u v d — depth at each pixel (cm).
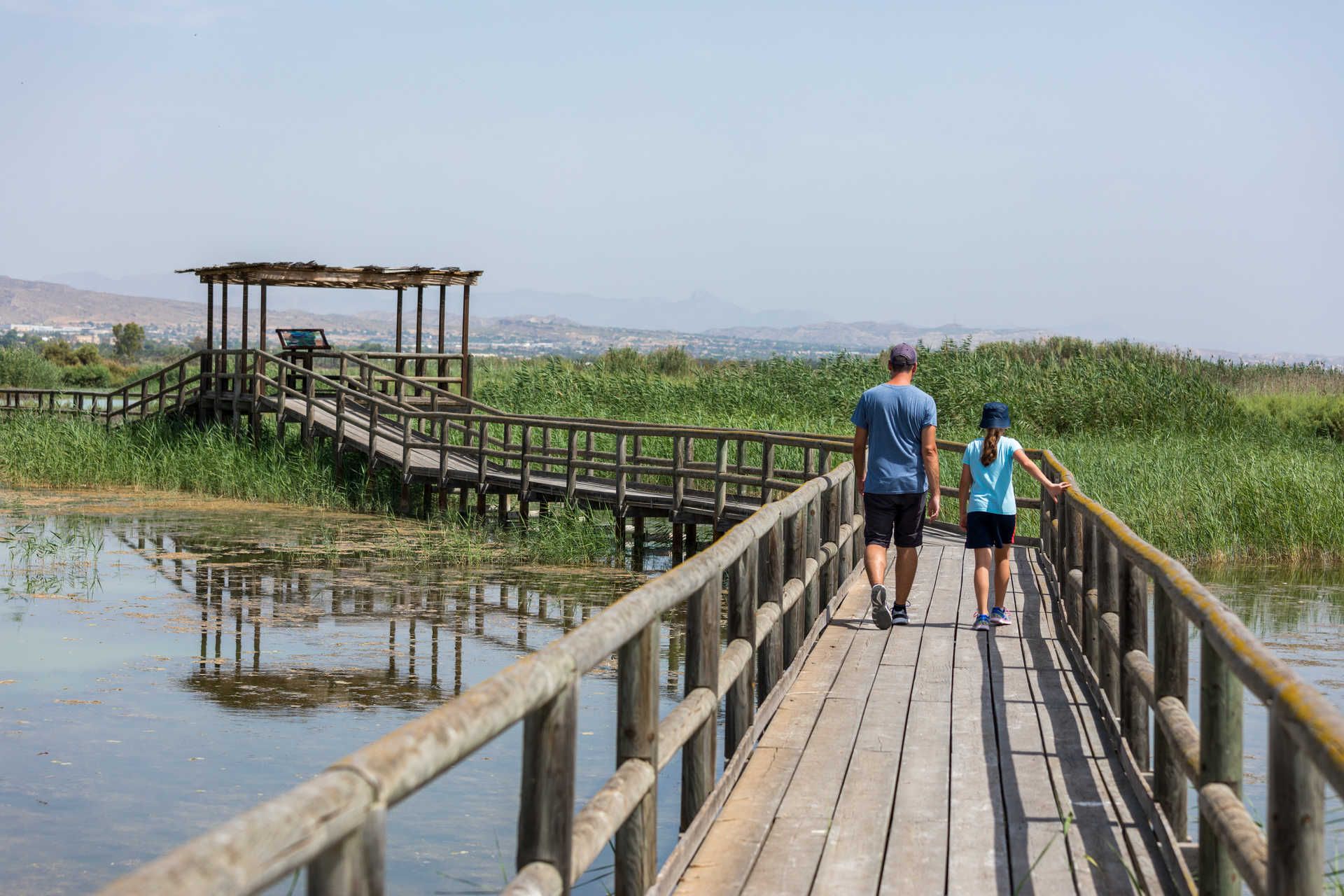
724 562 524
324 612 1291
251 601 1343
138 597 1352
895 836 507
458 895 583
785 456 2203
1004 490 916
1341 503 1711
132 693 971
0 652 1099
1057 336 3738
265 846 174
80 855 644
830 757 618
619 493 1756
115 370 6388
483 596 1398
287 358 2575
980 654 853
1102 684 670
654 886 423
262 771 787
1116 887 455
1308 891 288
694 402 3053
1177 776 480
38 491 2288
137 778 768
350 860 204
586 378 3344
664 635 1241
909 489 888
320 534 1830
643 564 1680
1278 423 2788
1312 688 282
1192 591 429
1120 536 577
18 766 789
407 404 2589
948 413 2817
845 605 1039
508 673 292
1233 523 1700
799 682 773
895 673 798
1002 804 548
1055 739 650
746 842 500
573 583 1491
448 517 2019
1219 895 393
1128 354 3472
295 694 976
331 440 2394
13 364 5288
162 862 158
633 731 418
